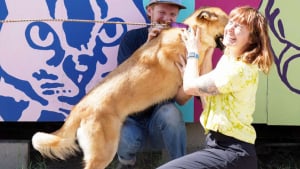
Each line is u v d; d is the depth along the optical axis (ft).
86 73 13.99
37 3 13.58
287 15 14.01
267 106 14.29
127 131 12.17
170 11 12.80
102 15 13.83
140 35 13.46
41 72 13.84
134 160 12.87
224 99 8.50
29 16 13.61
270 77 14.20
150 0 12.89
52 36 13.75
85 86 14.02
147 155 15.48
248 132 8.45
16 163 13.91
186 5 13.92
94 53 13.96
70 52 13.88
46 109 13.97
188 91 8.74
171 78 12.15
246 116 8.48
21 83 13.80
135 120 12.50
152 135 12.47
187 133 14.74
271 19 14.01
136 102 12.05
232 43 8.53
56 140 11.70
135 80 12.03
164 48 12.03
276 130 17.03
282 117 14.35
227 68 8.36
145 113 12.55
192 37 9.72
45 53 13.80
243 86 8.27
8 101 13.84
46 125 16.55
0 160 13.87
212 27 11.98
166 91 12.24
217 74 8.41
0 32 13.57
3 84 13.75
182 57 11.92
